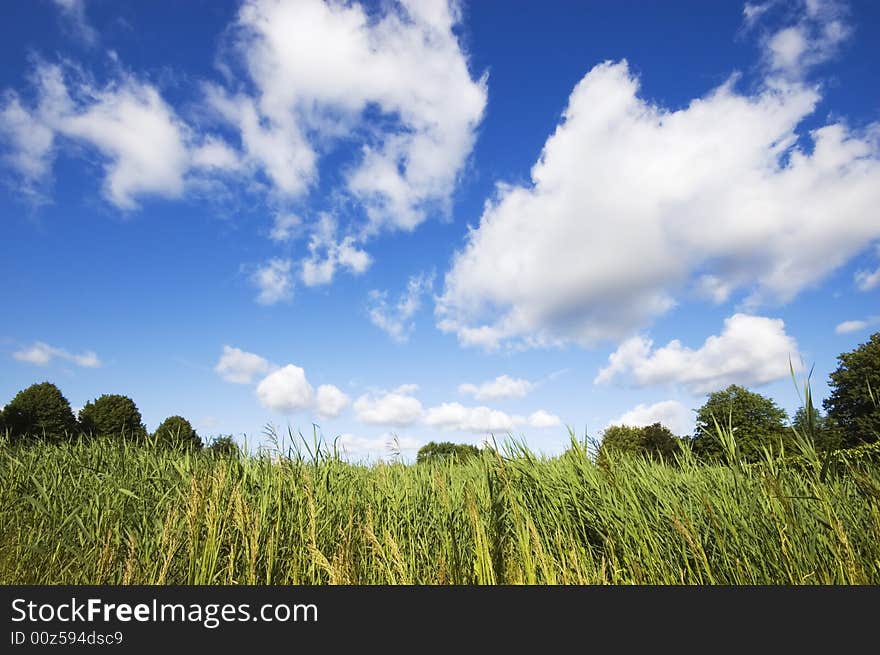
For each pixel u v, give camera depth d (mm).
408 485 5387
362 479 5617
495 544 3701
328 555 4125
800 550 3104
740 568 3342
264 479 4922
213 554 3742
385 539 4094
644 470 4695
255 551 3768
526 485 4758
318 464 5188
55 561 4543
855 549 3197
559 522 4238
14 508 5605
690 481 4340
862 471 3168
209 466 5457
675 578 3508
